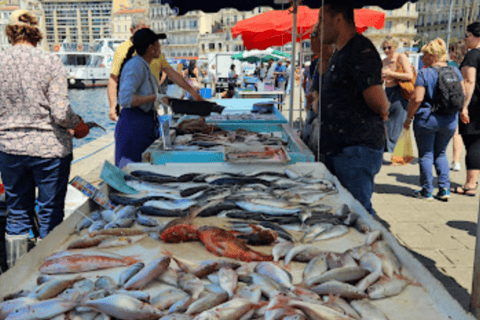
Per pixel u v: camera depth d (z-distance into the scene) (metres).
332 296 1.14
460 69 4.72
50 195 2.93
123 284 1.24
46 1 176.75
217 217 1.89
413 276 1.28
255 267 1.33
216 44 99.88
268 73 15.91
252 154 2.74
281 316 1.03
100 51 46.88
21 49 2.66
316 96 3.16
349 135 2.59
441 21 88.69
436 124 4.56
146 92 3.58
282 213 1.87
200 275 1.31
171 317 1.02
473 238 3.71
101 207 2.05
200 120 3.80
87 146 7.70
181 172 2.63
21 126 2.73
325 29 2.56
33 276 1.33
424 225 4.04
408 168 6.47
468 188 5.05
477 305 1.37
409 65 6.18
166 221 1.84
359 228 1.68
